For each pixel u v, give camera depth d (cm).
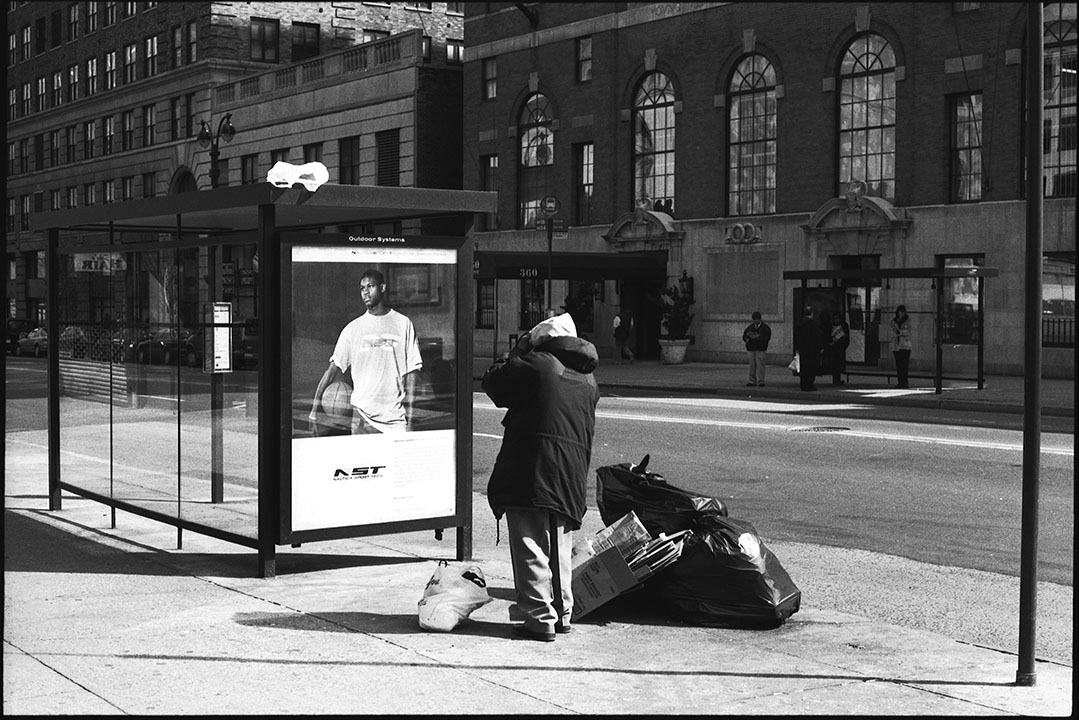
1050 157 3111
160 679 619
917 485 1348
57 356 1159
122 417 1043
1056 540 1053
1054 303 3052
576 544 894
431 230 2770
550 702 583
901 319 2805
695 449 1672
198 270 947
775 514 1180
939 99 3319
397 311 887
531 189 4591
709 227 3916
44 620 744
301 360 852
